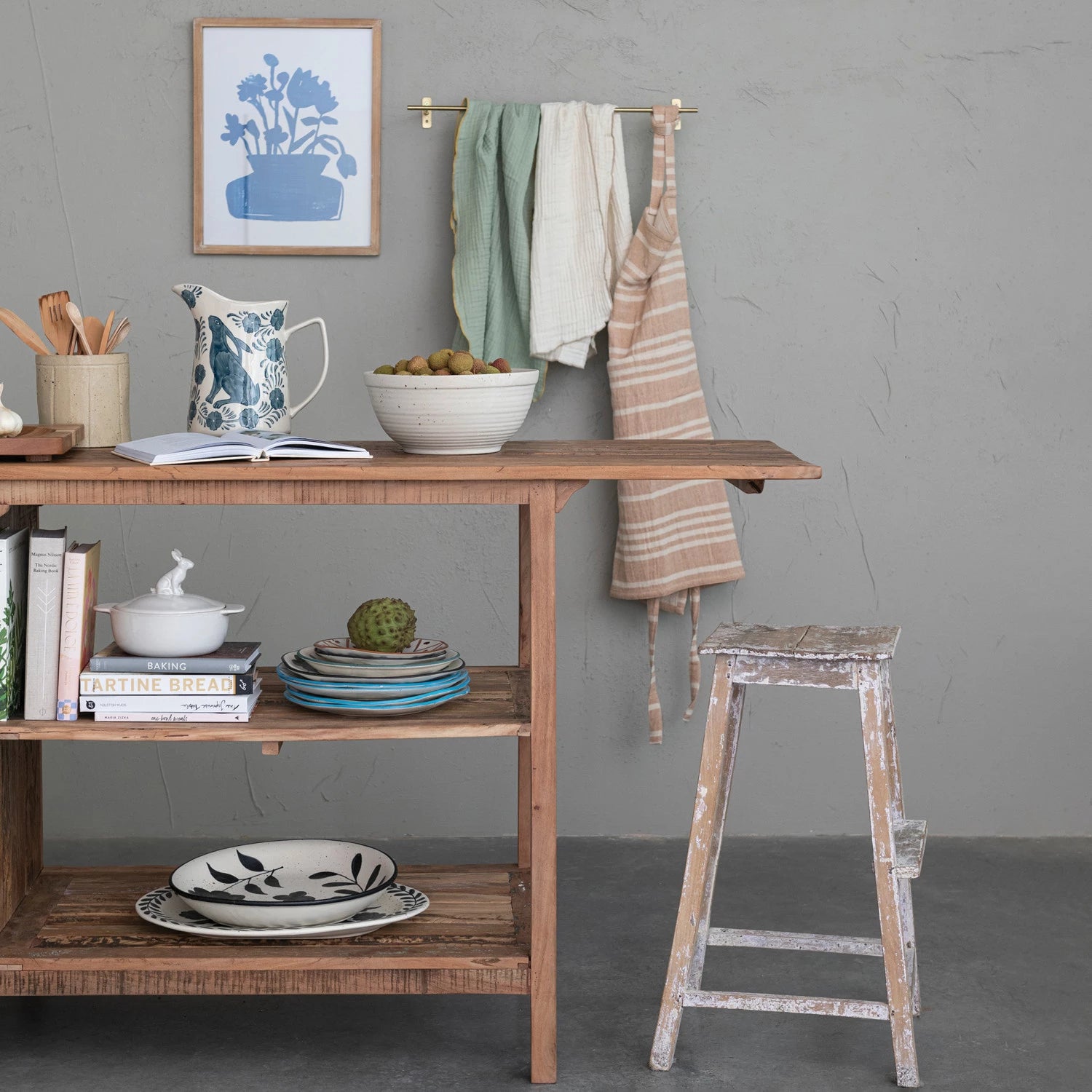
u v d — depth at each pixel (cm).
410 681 201
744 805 307
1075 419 298
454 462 192
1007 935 250
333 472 185
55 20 283
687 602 301
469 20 287
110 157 287
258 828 304
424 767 304
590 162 281
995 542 301
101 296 290
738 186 292
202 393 215
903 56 290
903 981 191
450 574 301
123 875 233
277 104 285
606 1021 215
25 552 203
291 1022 216
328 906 202
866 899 267
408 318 293
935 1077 196
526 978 196
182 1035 211
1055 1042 208
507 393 204
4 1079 196
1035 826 307
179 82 286
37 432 196
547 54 288
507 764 304
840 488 300
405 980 196
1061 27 289
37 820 231
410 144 288
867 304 295
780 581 302
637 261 281
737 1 288
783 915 259
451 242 291
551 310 280
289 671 206
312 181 287
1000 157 292
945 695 304
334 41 284
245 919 202
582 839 305
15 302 289
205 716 195
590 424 297
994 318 296
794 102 290
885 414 298
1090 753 305
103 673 194
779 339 296
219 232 288
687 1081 196
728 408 297
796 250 294
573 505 299
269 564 298
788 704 304
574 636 303
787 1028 213
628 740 305
